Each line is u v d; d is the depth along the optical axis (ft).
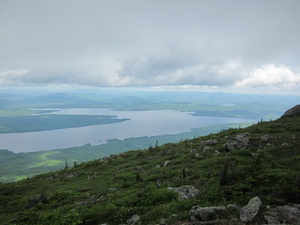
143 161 118.32
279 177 43.01
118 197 53.31
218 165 65.77
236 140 92.58
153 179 68.74
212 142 108.06
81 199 66.90
